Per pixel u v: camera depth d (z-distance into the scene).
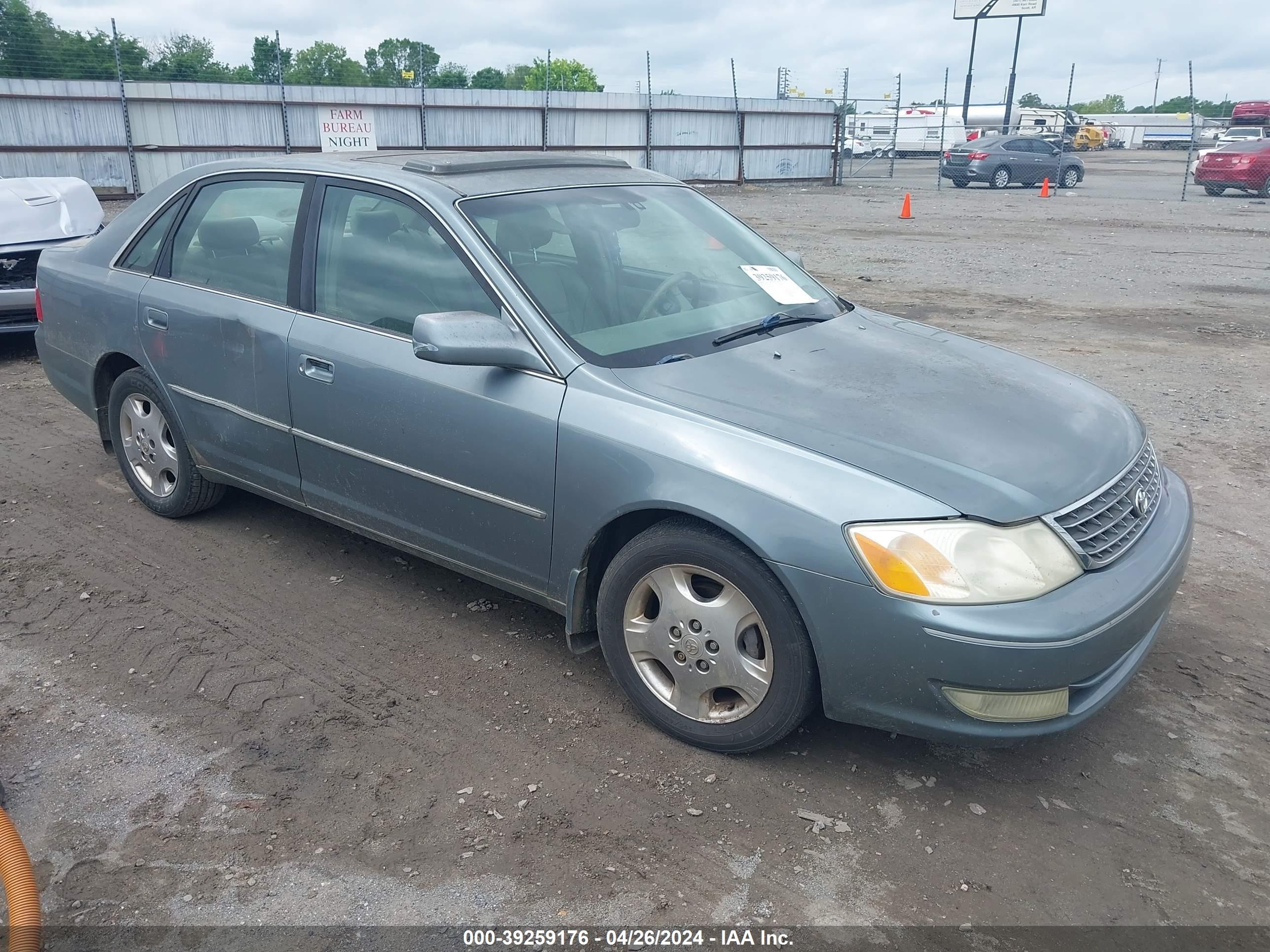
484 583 3.93
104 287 4.59
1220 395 7.05
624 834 2.73
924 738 2.73
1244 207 21.31
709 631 2.96
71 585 4.11
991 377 3.45
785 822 2.79
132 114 21.06
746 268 3.98
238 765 2.99
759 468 2.79
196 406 4.27
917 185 29.36
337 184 3.83
